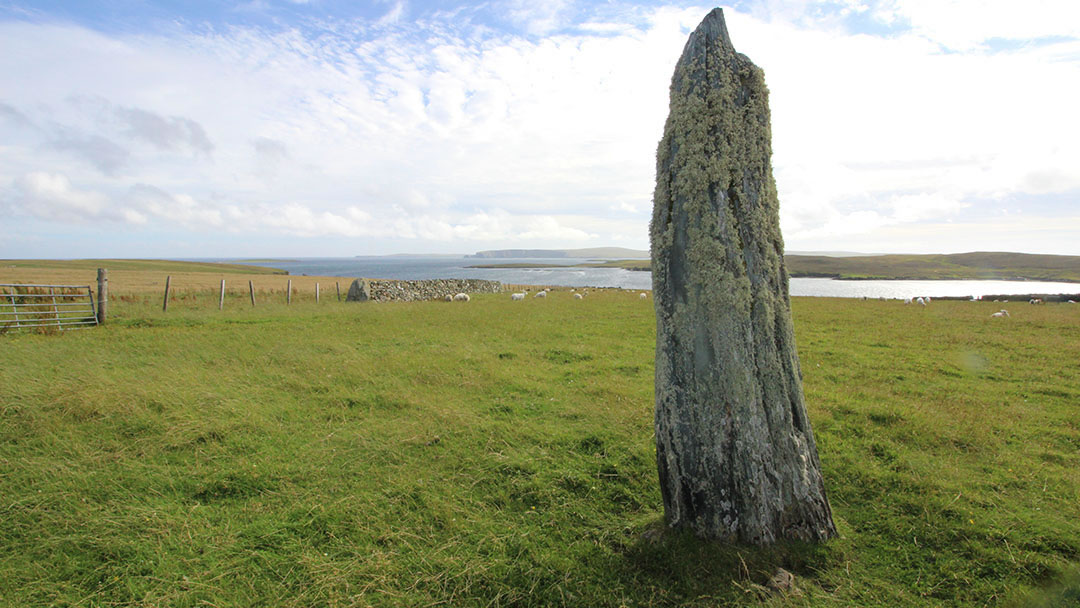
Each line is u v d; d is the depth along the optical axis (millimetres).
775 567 3777
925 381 10055
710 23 4215
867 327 17547
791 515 4059
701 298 4016
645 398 8328
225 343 12359
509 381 9438
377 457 5941
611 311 22797
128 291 30859
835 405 8070
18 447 5891
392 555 4094
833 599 3574
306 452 6047
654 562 3963
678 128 4164
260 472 5461
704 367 4035
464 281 40125
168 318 17766
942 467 5836
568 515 4789
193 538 4281
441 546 4223
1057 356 12516
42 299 18469
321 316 19688
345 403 7914
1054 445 6715
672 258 4215
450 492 5133
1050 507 4930
